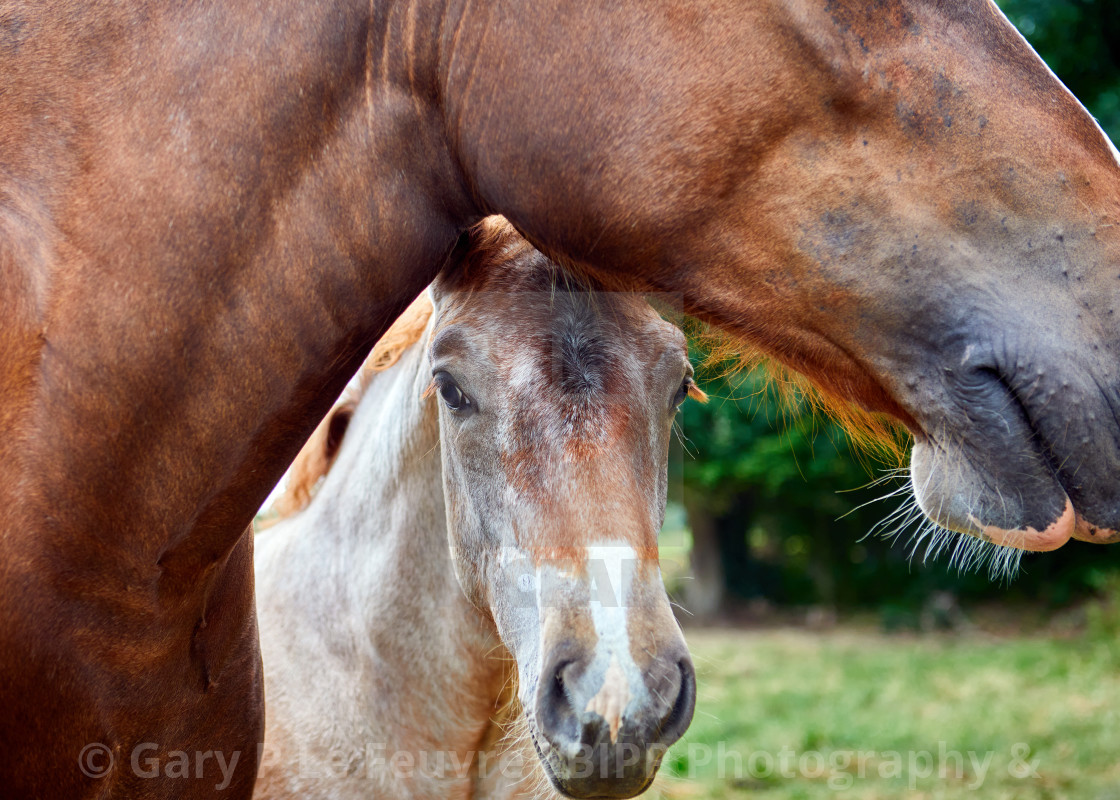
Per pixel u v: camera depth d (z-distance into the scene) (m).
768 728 6.38
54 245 1.17
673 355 1.66
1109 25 9.81
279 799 2.21
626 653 1.38
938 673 8.43
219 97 1.17
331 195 1.21
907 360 1.10
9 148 1.18
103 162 1.17
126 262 1.16
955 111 1.07
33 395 1.16
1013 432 1.07
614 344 1.60
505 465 1.60
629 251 1.14
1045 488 1.07
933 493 1.12
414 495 2.13
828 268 1.09
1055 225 1.06
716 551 12.89
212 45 1.17
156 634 1.30
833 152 1.08
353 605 2.25
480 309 1.67
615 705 1.35
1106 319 1.05
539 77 1.11
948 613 11.81
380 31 1.20
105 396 1.17
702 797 4.86
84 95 1.18
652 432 1.62
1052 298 1.06
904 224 1.07
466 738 2.16
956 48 1.09
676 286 1.17
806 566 14.43
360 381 2.55
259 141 1.17
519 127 1.13
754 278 1.12
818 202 1.08
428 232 1.27
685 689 1.44
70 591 1.20
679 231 1.11
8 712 1.20
